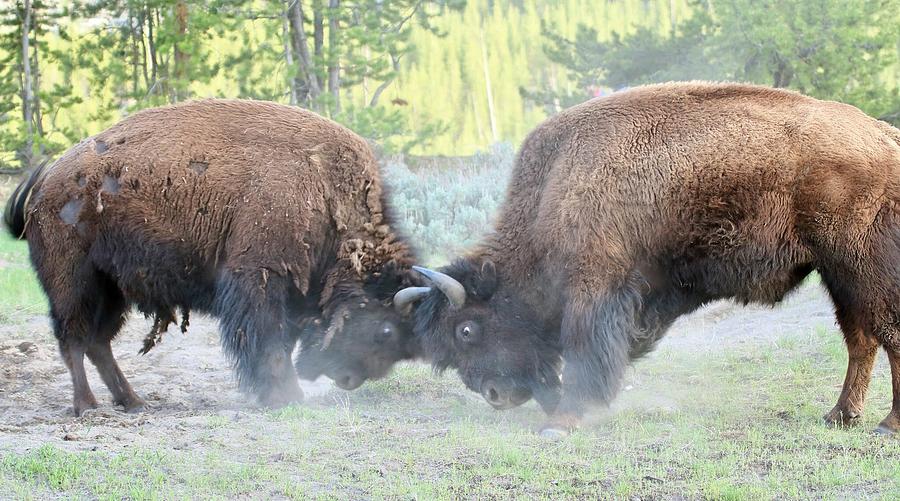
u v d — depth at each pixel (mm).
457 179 65188
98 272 26281
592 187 22844
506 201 24859
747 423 23016
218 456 19984
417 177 63938
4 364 32094
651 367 29922
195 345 35781
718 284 23016
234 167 25828
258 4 94562
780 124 22328
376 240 27094
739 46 83812
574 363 22812
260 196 25656
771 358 29938
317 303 26906
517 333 24359
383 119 79438
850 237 21734
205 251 25891
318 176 26281
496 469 19234
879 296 21734
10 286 45250
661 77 92688
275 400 25578
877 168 21719
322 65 83188
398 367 30812
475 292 24656
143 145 26031
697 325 36844
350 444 21078
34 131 89562
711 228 22562
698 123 22719
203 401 27609
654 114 23078
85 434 21609
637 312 23375
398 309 26094
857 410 22703
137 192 25734
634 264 23031
